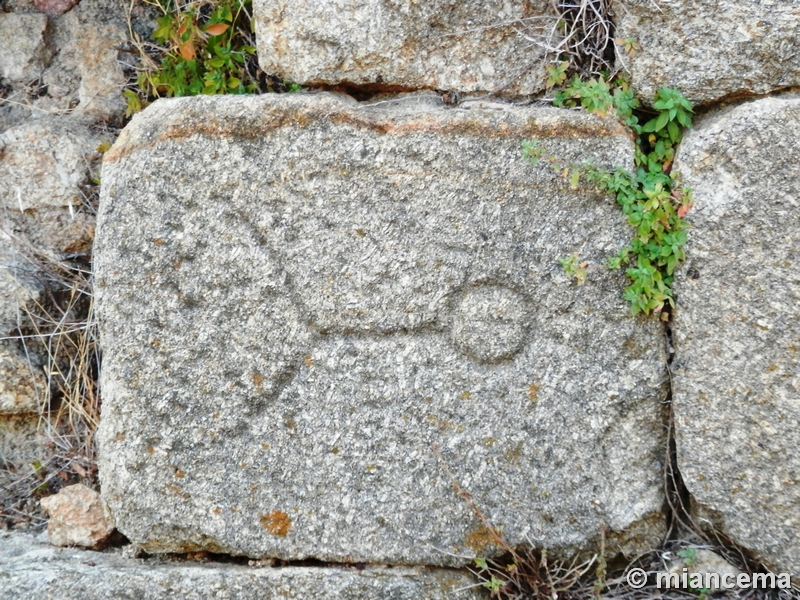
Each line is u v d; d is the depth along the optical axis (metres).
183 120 0.99
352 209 0.98
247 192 0.99
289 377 1.00
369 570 1.00
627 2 0.98
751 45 0.95
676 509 1.00
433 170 0.98
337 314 0.99
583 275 0.97
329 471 1.00
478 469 0.99
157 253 1.00
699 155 0.95
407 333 1.00
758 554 0.96
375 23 1.01
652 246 0.96
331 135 0.98
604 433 0.99
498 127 0.97
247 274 0.99
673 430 0.98
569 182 0.97
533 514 0.99
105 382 1.02
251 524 1.00
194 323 1.00
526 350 0.99
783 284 0.92
